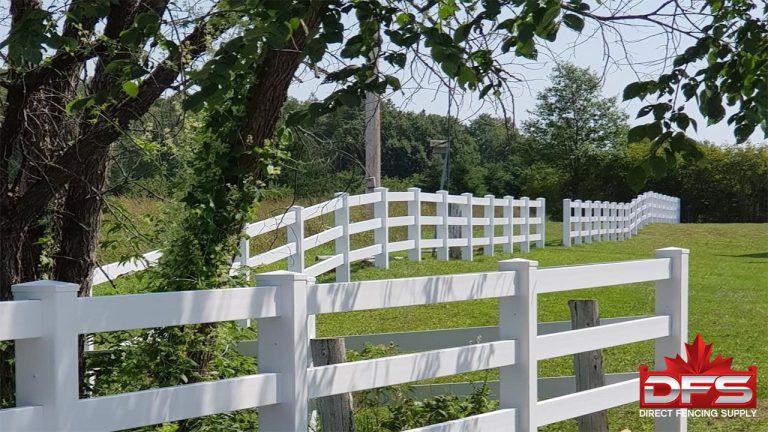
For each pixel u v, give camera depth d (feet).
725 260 82.94
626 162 143.33
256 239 52.75
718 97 17.97
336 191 23.27
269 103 21.76
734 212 177.27
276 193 23.27
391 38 16.02
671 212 157.17
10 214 20.07
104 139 19.71
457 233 69.72
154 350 21.52
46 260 21.17
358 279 53.62
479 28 17.58
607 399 22.54
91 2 16.14
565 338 21.06
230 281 23.03
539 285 20.36
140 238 22.70
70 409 13.39
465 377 31.35
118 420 14.03
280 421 16.33
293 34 20.51
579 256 77.05
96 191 20.83
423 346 26.27
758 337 39.50
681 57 18.24
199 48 19.40
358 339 26.11
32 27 15.53
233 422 21.74
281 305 16.29
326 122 22.89
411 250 62.95
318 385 16.74
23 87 19.47
